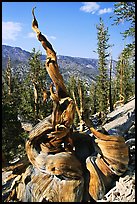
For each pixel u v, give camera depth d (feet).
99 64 147.43
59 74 51.55
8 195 54.24
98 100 153.58
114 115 87.20
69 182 48.67
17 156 74.43
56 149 50.96
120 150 49.80
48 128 50.75
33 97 100.07
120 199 46.55
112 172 49.80
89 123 51.75
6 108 71.67
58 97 51.19
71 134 52.49
